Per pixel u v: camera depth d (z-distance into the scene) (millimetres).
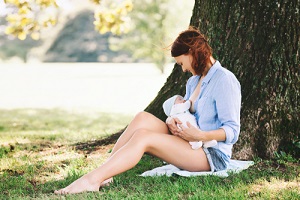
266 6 5238
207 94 4258
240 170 4449
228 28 5418
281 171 4594
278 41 5176
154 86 22875
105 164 3928
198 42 4234
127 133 4211
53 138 7555
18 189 4266
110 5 9352
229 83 4211
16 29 8758
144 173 4547
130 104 16016
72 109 14328
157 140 4055
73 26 47906
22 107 15172
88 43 47219
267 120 5082
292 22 5164
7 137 7707
